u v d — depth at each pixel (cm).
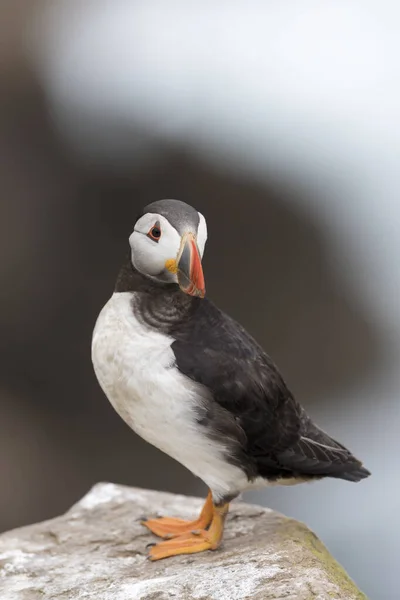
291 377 1798
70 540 673
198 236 573
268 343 1806
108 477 1461
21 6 1759
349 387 1817
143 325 591
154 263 581
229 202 1784
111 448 1526
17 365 1603
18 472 1406
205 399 584
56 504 1394
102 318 608
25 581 610
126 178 1702
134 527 690
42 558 646
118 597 570
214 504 629
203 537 638
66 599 580
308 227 1859
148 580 588
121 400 600
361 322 1895
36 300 1617
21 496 1373
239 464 604
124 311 597
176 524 677
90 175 1683
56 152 1675
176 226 571
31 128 1669
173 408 583
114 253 1661
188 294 592
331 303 1859
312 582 562
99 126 1734
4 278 1600
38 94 1698
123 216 1683
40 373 1606
